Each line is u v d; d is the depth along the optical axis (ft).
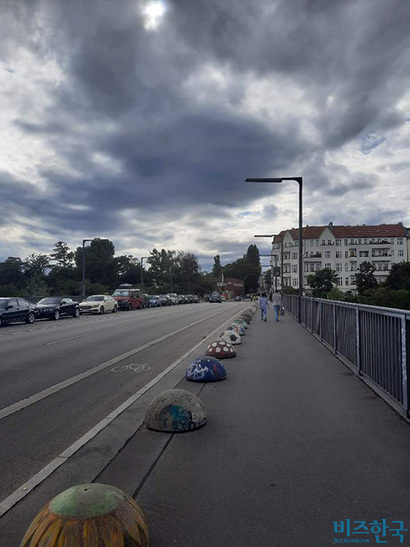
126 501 11.05
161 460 17.31
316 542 11.77
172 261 445.37
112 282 345.31
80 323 91.45
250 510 13.37
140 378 33.78
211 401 25.89
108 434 20.74
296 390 28.09
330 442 18.84
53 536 10.08
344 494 14.25
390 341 24.30
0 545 11.91
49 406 25.95
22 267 272.10
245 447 18.47
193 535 12.14
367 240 335.47
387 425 20.97
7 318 87.15
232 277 556.51
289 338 56.90
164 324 86.99
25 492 14.99
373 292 160.86
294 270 342.85
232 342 50.96
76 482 15.66
